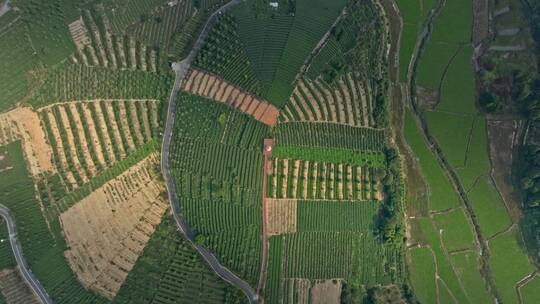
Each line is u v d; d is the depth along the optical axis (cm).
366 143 11038
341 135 10925
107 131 10025
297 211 10569
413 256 11000
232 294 9894
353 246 10725
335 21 11219
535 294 11281
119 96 10150
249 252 10206
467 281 11112
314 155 10756
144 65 10375
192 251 10012
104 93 10075
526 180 11144
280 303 10175
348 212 10800
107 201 9881
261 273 10194
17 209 9562
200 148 10338
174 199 10200
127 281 9656
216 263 10069
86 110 9944
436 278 11019
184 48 10606
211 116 10425
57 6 10138
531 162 11225
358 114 11031
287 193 10562
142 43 10431
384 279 10769
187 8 10756
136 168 10106
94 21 10262
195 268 9944
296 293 10288
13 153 9594
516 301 11206
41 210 9612
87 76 10025
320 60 10975
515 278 11294
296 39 10950
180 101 10406
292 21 11038
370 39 11275
